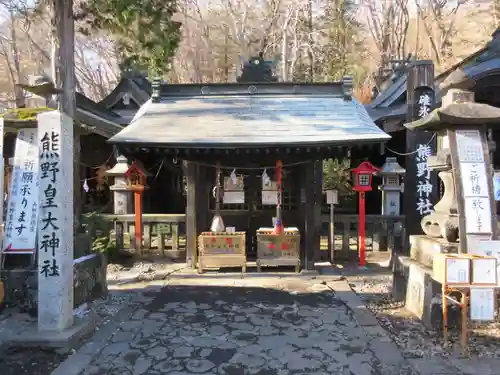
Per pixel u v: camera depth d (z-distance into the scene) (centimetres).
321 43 2780
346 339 561
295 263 912
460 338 550
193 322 626
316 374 468
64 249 546
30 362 496
